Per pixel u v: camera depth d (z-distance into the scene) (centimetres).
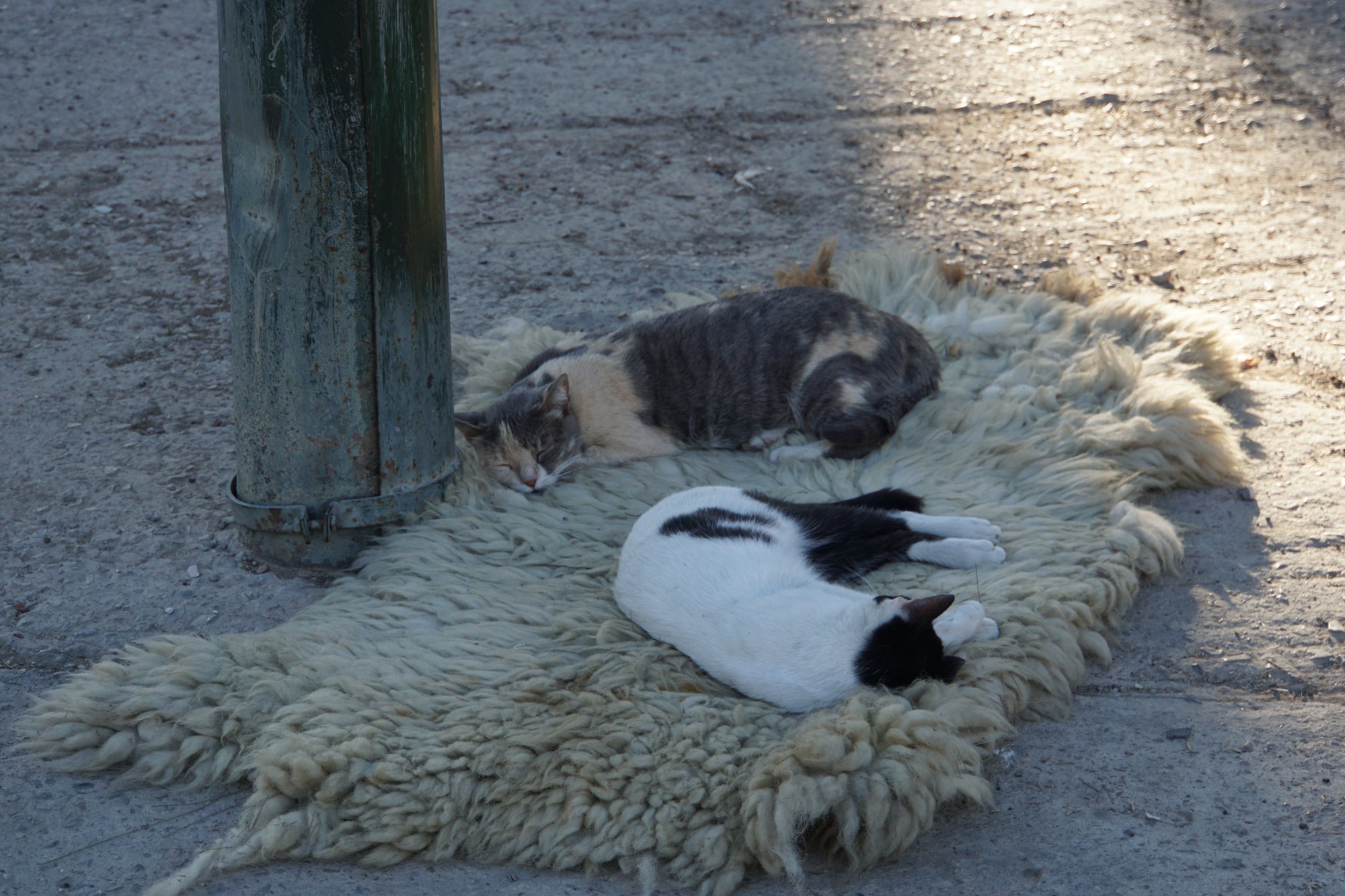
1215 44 746
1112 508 370
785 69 750
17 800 282
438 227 345
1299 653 320
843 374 403
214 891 255
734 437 421
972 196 599
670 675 302
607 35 812
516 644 318
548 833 267
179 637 317
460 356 473
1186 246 545
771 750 272
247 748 290
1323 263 523
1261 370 455
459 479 382
